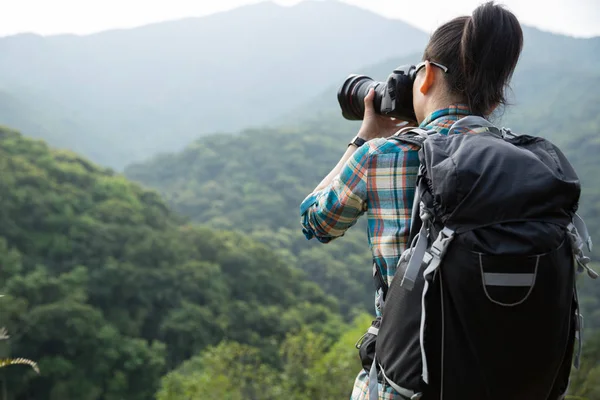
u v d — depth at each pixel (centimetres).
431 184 89
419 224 94
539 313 84
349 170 102
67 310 3825
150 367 4091
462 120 99
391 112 114
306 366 1091
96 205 5759
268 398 1060
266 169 12181
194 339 4525
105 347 3934
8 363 130
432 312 87
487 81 101
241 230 9288
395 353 91
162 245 5247
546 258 83
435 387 89
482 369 86
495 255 83
